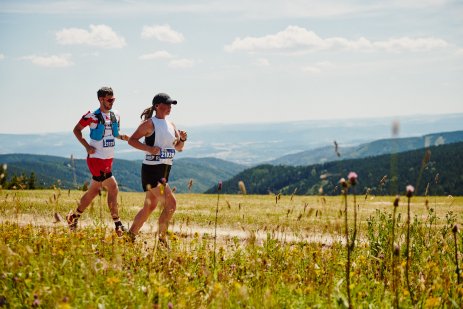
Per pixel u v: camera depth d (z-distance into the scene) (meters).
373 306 4.69
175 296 4.92
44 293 4.42
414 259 6.73
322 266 6.37
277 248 7.20
